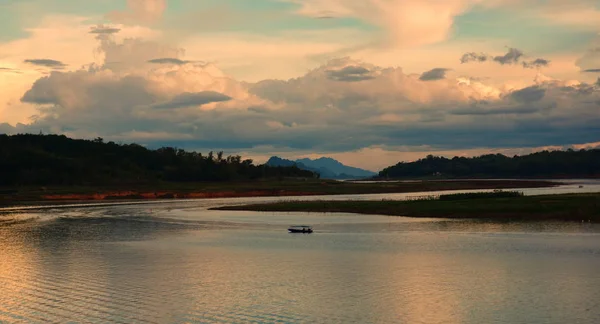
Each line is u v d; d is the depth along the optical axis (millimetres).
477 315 28984
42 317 28734
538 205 82750
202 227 76375
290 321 28172
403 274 39656
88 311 29797
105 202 152750
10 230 73125
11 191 188500
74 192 186625
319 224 77875
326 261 45500
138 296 33156
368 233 65250
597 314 28891
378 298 32625
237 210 110875
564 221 73188
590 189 189125
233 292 34250
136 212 109375
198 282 37250
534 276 38406
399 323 27797
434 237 60156
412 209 91312
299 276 39281
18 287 35625
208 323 27797
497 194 102000
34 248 54531
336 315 29141
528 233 62250
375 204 104000
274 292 34250
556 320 27938
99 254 50250
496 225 70625
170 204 140125
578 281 36656
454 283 36469
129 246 56000
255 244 56844
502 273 39594
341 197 163625
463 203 91875
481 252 49188
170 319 28406
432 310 30000
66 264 44531
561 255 47031
